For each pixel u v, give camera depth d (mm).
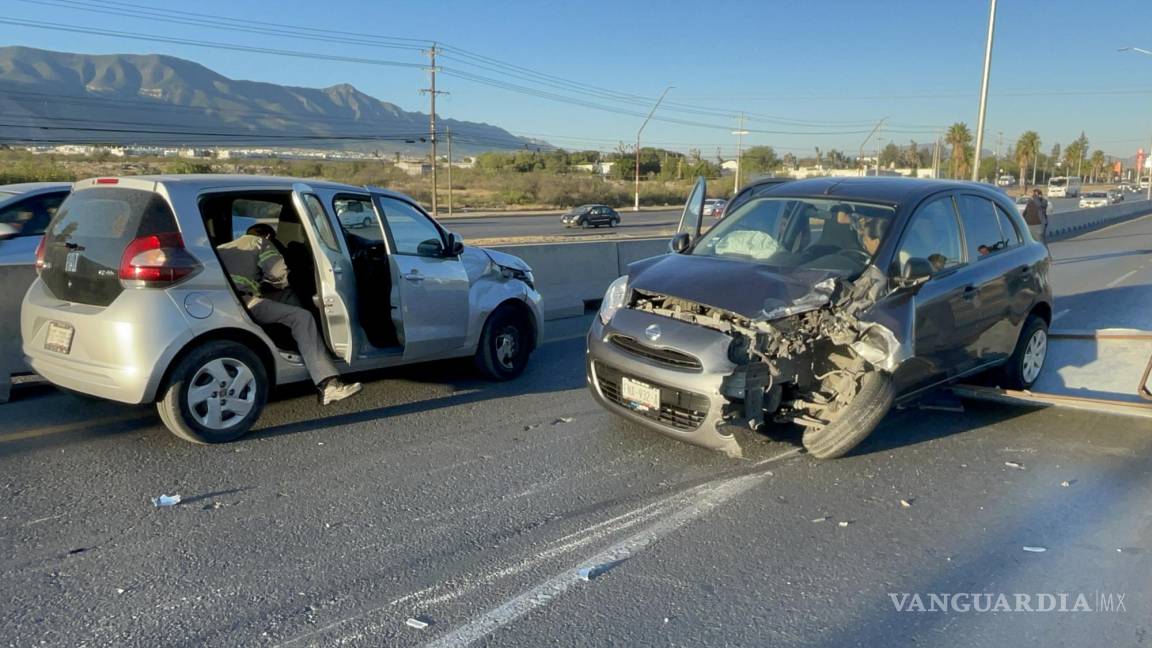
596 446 5438
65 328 5078
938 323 5383
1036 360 6816
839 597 3516
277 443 5316
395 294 6164
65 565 3598
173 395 4953
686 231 7305
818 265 5387
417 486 4656
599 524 4211
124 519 4090
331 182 5934
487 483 4730
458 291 6641
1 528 3941
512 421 5961
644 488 4719
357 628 3164
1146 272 17172
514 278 7297
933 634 3242
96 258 4984
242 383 5273
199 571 3580
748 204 6453
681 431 4906
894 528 4250
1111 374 6930
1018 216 6859
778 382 4871
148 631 3098
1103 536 4199
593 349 5391
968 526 4293
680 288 5172
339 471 4852
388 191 6383
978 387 6352
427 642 3080
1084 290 14211
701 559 3846
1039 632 3279
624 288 5551
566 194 82562
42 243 5438
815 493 4703
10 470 4699
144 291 4840
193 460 4945
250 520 4125
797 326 4879
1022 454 5465
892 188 5957
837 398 4996
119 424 5586
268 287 5688
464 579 3586
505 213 67375
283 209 6340
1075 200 78500
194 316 4961
